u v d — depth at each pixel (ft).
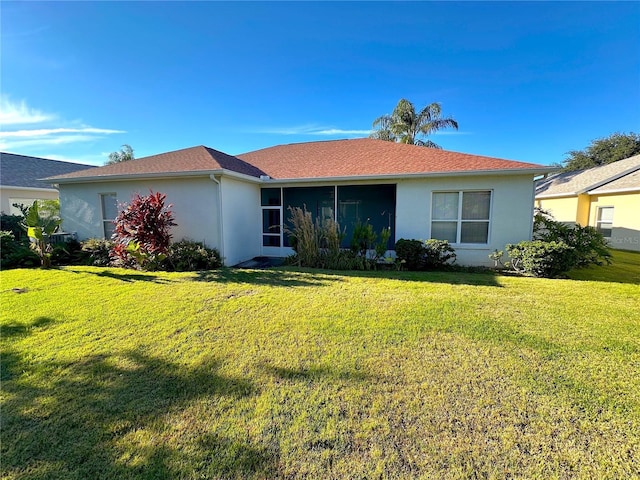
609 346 11.59
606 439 7.04
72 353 11.44
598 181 52.13
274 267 29.32
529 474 6.16
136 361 10.85
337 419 7.80
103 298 18.33
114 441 7.17
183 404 8.48
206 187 30.25
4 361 10.85
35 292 19.74
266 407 8.30
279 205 40.04
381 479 6.08
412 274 25.46
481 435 7.20
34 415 8.05
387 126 74.18
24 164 55.72
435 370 10.05
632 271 28.78
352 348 11.64
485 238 30.86
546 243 25.45
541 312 15.34
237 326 13.92
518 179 29.17
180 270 27.48
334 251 29.40
